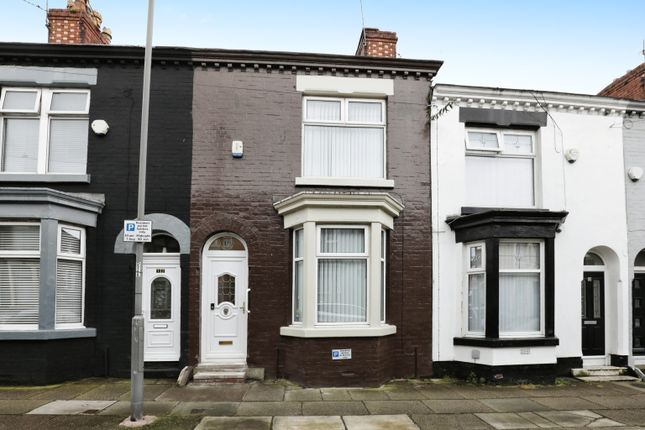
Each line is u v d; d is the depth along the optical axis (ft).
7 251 29.32
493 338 31.53
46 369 28.76
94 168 32.32
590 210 35.94
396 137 34.30
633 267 36.58
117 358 31.24
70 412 23.73
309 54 33.42
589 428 22.61
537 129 36.40
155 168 32.50
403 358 32.55
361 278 31.63
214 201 32.42
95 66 32.96
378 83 34.47
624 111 37.17
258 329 31.71
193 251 31.94
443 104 34.96
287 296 32.01
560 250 35.09
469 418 23.86
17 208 29.07
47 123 32.83
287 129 33.47
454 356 33.17
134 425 21.91
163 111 32.94
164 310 32.27
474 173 35.78
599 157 36.55
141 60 32.96
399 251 33.24
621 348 35.32
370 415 24.12
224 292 32.63
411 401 26.81
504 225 32.01
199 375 30.09
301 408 25.14
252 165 32.94
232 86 33.45
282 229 32.58
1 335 28.43
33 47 32.07
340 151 34.47
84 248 31.53
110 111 32.78
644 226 36.70
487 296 31.91
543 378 31.73
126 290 31.76
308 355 29.66
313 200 30.27
